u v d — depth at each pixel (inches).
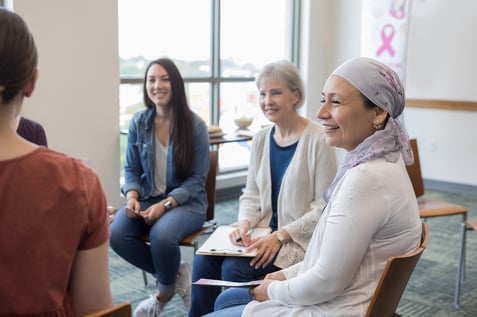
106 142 176.6
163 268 104.1
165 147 116.0
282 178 93.9
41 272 38.4
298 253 87.2
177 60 209.5
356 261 56.0
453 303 126.2
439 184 241.4
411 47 240.8
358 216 55.4
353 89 59.7
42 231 38.0
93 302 42.1
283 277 68.8
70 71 164.1
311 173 91.1
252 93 239.6
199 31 215.8
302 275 59.4
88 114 170.4
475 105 227.0
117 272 140.5
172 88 113.6
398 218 56.4
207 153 116.5
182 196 110.7
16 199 37.5
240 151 237.5
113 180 180.2
